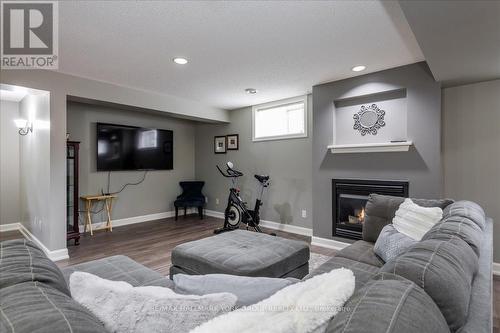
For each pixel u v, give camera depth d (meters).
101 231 4.59
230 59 2.90
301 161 4.43
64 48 2.61
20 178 4.80
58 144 3.29
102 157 4.68
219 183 5.74
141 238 4.18
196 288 0.96
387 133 3.32
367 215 2.54
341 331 0.57
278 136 4.70
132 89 3.99
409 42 2.50
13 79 2.99
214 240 2.51
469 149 3.06
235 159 5.41
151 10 1.97
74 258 3.34
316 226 3.84
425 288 0.74
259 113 5.09
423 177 3.00
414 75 3.03
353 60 2.93
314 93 3.84
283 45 2.56
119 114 4.97
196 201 5.48
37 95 3.55
